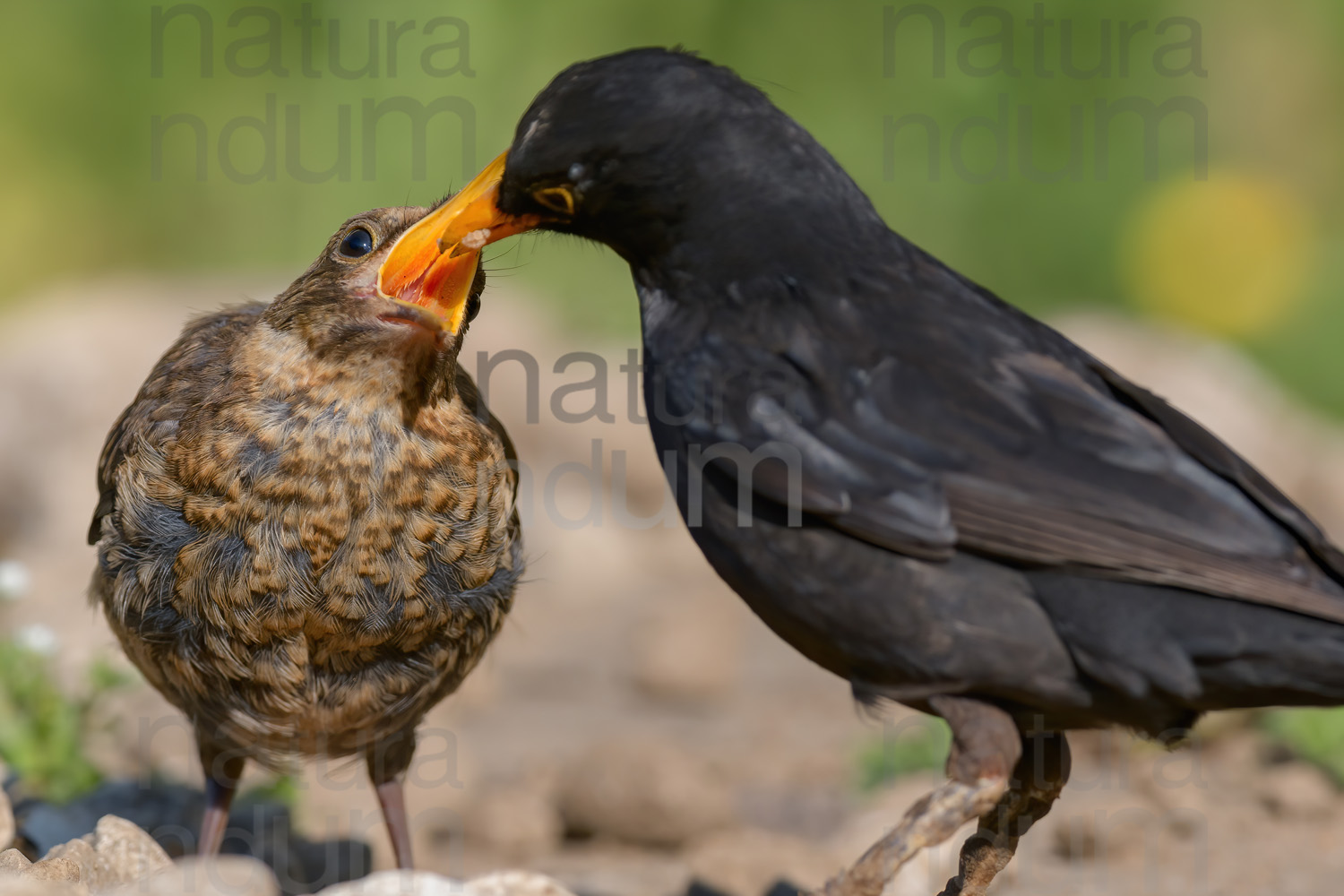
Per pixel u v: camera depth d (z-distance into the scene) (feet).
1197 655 20.59
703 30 84.74
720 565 22.71
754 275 22.93
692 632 50.88
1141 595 20.72
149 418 25.23
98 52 85.66
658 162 23.02
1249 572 20.45
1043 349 22.90
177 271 83.66
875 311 22.70
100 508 26.96
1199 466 21.59
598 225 23.86
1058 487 21.12
